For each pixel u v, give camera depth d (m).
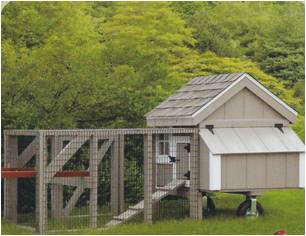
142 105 34.44
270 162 27.75
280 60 52.16
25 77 32.84
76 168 32.78
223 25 52.50
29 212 31.22
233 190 27.19
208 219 27.92
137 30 45.50
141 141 33.25
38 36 40.41
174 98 29.88
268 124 28.50
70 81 33.31
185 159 28.30
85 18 43.88
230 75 28.61
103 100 33.69
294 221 28.12
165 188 28.25
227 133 27.70
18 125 31.47
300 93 51.72
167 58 46.81
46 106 32.94
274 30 53.06
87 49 36.12
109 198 32.78
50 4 40.94
